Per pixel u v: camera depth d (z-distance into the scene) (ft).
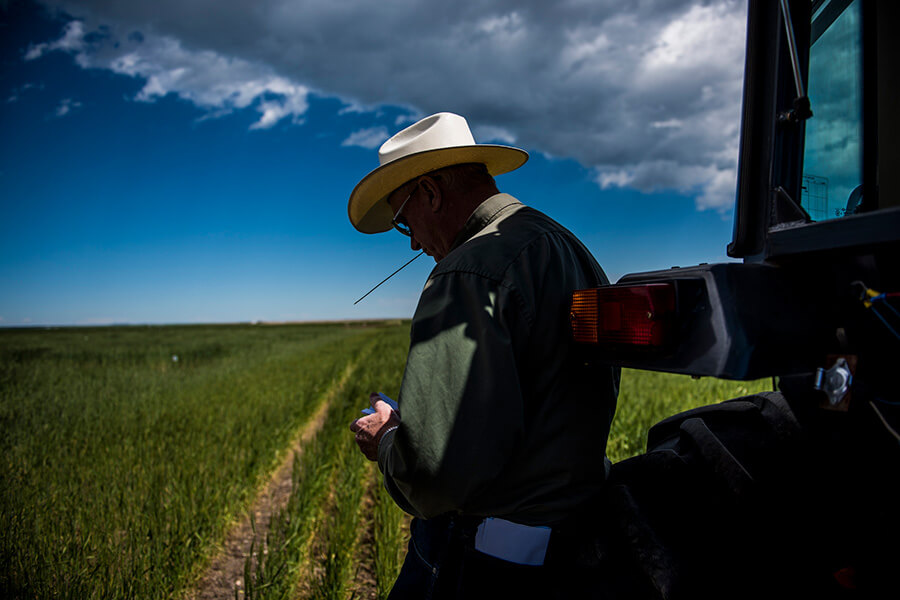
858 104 3.84
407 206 5.20
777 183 3.29
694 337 2.97
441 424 3.51
